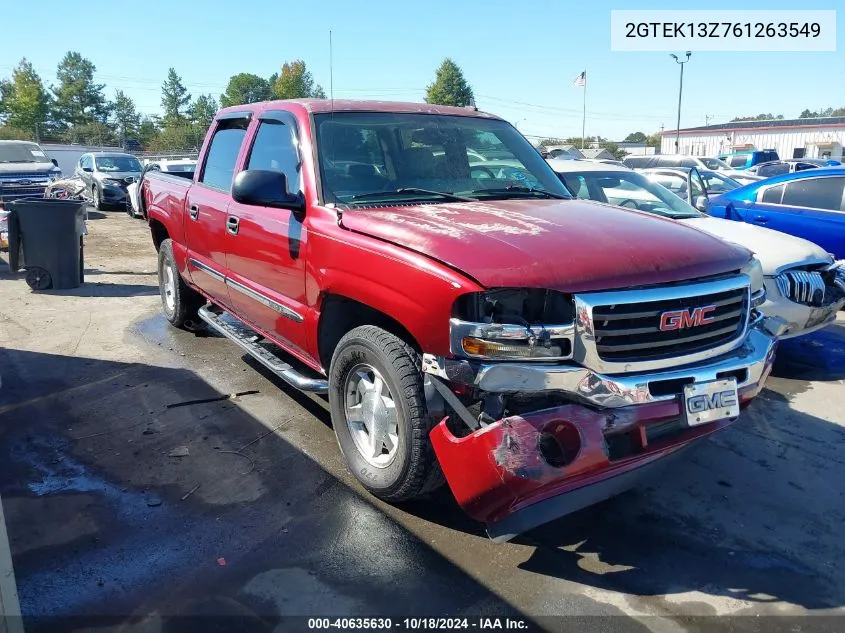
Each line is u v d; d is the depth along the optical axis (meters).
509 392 2.82
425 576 3.02
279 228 4.06
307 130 4.09
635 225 3.41
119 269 10.18
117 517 3.42
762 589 2.99
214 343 6.30
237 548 3.19
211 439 4.30
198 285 5.71
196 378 5.36
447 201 3.90
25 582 2.92
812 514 3.61
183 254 5.82
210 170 5.38
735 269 3.23
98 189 19.80
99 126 78.94
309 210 3.84
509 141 4.71
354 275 3.38
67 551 3.14
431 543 3.26
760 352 3.29
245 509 3.52
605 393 2.82
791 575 3.09
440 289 2.89
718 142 58.19
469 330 2.82
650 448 2.98
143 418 4.61
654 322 2.93
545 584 3.00
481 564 3.12
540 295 2.86
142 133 89.88
